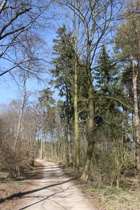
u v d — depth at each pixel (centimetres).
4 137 1559
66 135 3400
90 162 1359
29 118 2494
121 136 1384
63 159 4259
